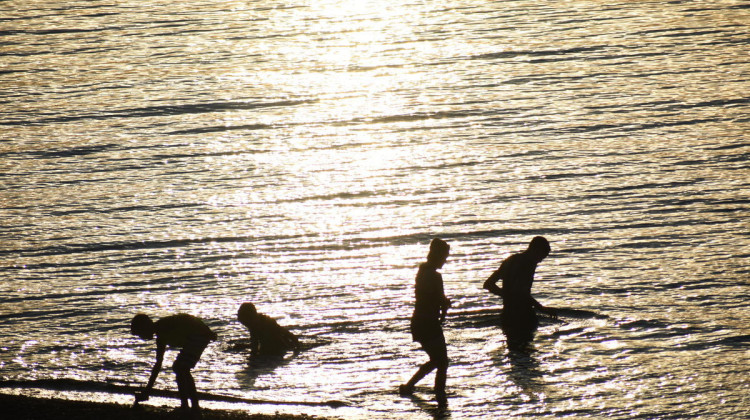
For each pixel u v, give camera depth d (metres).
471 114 68.12
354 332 40.59
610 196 54.66
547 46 82.06
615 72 75.19
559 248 48.62
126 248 49.75
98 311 42.97
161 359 32.28
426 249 49.12
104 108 70.56
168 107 70.69
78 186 58.00
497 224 51.62
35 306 43.50
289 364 37.62
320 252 48.94
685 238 49.16
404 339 39.84
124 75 77.31
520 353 38.03
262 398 34.53
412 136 64.75
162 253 49.09
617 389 34.72
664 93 70.31
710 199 53.75
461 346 38.81
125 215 53.84
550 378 35.81
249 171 59.81
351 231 51.31
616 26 87.50
